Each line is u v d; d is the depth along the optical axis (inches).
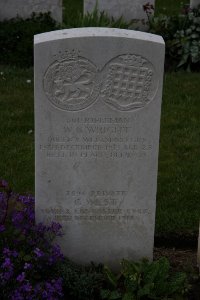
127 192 94.3
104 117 90.7
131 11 193.9
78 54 87.6
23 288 84.3
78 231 95.9
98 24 179.8
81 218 95.2
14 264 87.7
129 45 87.8
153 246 100.8
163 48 88.4
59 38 86.7
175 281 92.4
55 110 89.7
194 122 143.9
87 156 92.2
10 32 174.4
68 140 91.2
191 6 194.7
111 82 89.2
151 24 190.1
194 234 105.3
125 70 88.9
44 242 91.1
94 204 94.6
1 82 160.1
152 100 90.4
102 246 96.8
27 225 91.5
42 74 88.0
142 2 193.3
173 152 130.9
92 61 88.0
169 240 105.0
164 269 92.4
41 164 92.1
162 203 112.3
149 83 89.6
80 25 180.4
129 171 93.4
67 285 90.7
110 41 87.4
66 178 93.0
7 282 85.8
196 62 179.2
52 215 94.7
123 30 89.5
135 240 96.8
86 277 91.8
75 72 88.4
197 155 130.0
